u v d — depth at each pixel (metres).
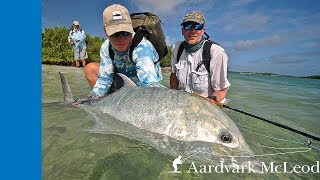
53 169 0.73
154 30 1.49
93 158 0.80
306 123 1.47
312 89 3.45
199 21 1.47
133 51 1.37
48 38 4.87
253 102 2.03
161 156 0.84
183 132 0.92
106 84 1.52
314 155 0.98
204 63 1.52
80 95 1.88
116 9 1.32
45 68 3.74
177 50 1.67
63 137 0.93
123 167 0.77
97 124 1.06
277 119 1.51
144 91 1.08
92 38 5.63
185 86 1.63
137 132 0.99
